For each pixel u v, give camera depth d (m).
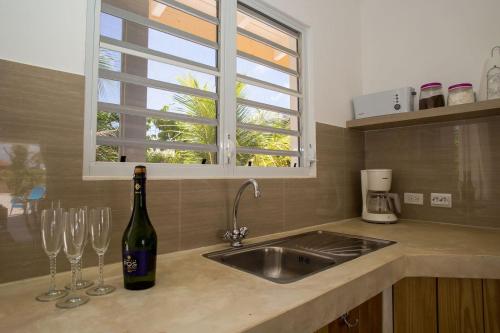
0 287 0.81
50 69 0.91
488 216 1.71
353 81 2.20
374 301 1.15
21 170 0.85
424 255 1.18
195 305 0.70
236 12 1.51
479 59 1.78
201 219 1.25
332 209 1.93
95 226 0.81
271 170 1.63
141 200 0.84
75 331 0.58
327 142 1.95
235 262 1.23
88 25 1.03
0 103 0.82
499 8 1.72
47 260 0.89
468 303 1.19
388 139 2.13
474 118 1.76
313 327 0.74
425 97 1.85
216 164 1.39
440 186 1.89
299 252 1.29
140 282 0.80
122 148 1.14
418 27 2.04
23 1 0.87
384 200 1.99
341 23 2.13
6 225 0.82
